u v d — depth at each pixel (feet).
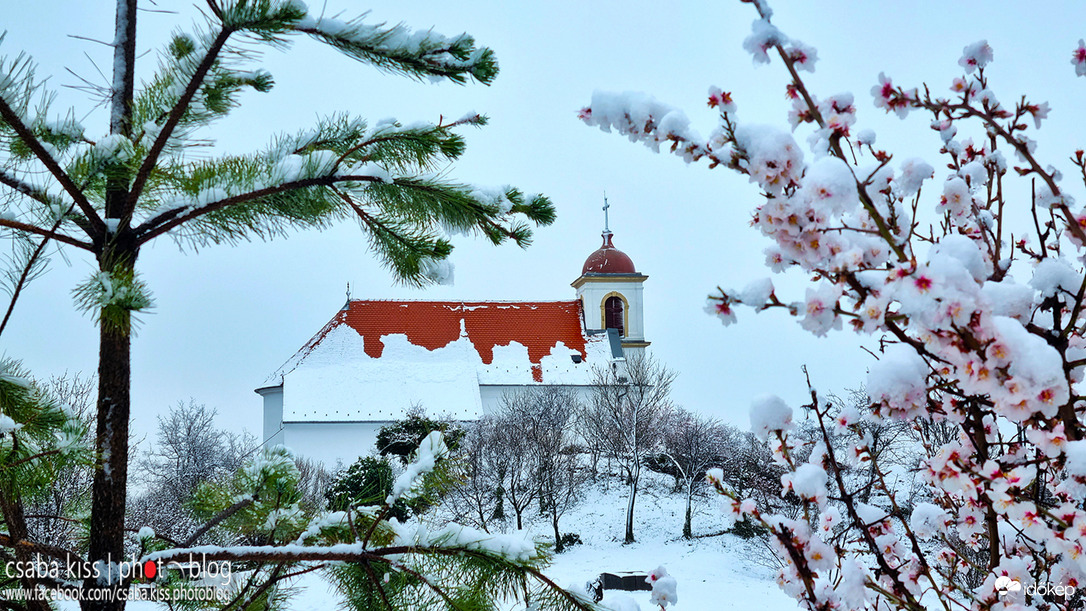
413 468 11.52
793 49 8.16
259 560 10.84
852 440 10.92
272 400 178.19
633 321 188.34
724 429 134.62
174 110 10.14
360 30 10.19
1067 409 8.84
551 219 12.10
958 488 8.59
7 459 10.01
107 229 10.37
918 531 11.14
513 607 11.00
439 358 178.50
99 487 10.55
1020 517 8.11
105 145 9.88
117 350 10.72
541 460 122.62
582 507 134.72
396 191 11.35
